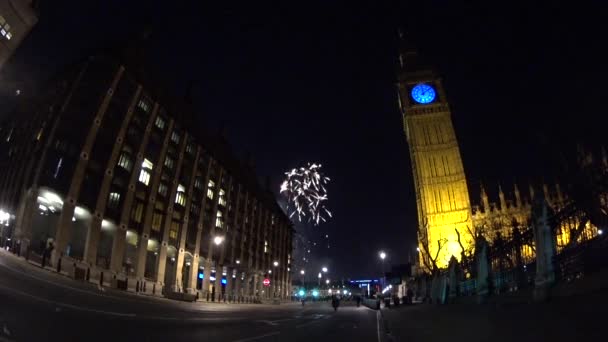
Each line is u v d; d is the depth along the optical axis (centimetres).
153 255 5538
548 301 749
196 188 6538
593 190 761
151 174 5362
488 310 1074
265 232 9812
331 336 1630
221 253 7188
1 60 3753
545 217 877
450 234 8556
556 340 620
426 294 4097
